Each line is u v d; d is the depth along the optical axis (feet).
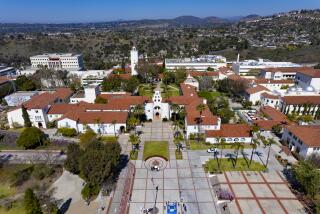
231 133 294.87
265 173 240.94
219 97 444.55
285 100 383.04
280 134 323.78
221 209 197.06
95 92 419.54
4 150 293.84
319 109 374.43
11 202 206.49
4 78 545.03
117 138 314.76
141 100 389.60
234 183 226.99
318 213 182.91
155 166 249.55
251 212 193.77
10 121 355.77
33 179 237.45
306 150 252.01
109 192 216.95
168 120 369.50
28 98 426.92
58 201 205.77
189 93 428.97
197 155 273.33
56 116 360.69
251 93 433.07
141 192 217.15
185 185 225.76
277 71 548.31
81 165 212.02
